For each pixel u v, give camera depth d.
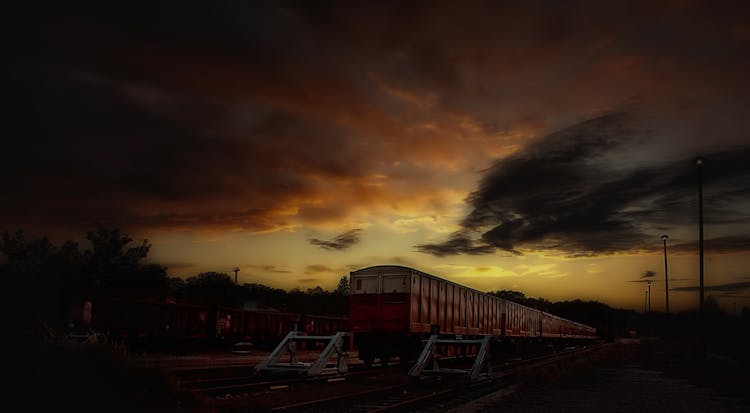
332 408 12.26
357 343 25.09
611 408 13.20
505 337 36.69
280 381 16.67
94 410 9.87
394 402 13.41
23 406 9.46
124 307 28.97
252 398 13.46
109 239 52.06
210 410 10.92
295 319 43.19
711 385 18.92
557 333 57.56
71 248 48.50
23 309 22.55
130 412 10.12
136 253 53.53
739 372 24.30
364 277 24.98
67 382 10.44
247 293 85.62
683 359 33.62
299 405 12.06
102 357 11.64
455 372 18.17
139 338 29.58
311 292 100.69
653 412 12.80
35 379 10.20
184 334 32.94
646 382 19.89
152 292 54.28
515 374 21.22
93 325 27.05
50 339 11.92
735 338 52.19
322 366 18.31
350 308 24.97
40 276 43.38
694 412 12.97
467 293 31.16
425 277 25.67
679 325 107.94
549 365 26.20
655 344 82.81
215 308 35.34
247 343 38.06
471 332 31.27
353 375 20.22
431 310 26.08
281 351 18.98
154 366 12.50
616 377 21.81
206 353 31.77
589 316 151.88
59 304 25.12
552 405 13.41
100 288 49.75
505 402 13.72
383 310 24.25
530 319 45.41
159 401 11.23
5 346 10.91
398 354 24.52
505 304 38.25
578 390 16.86
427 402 13.62
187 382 14.98
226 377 18.80
